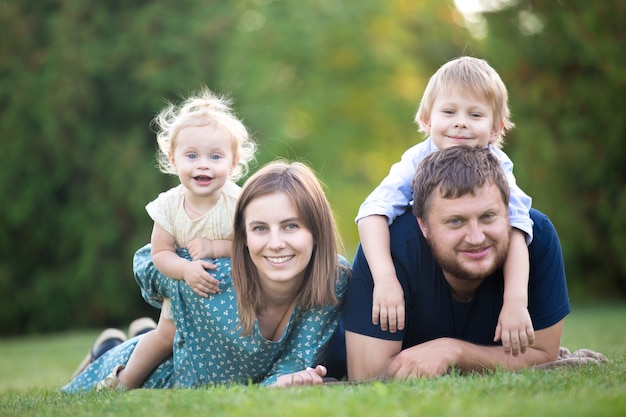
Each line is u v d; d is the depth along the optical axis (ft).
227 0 43.47
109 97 41.34
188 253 12.12
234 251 11.00
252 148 13.44
